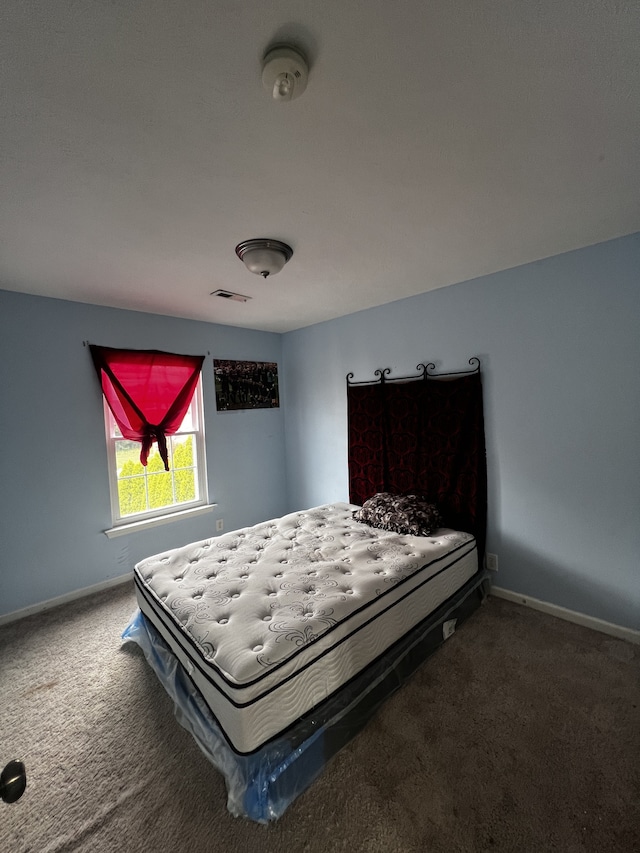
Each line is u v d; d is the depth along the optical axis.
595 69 0.90
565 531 2.20
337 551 2.20
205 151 1.15
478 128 1.10
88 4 0.71
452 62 0.88
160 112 0.98
